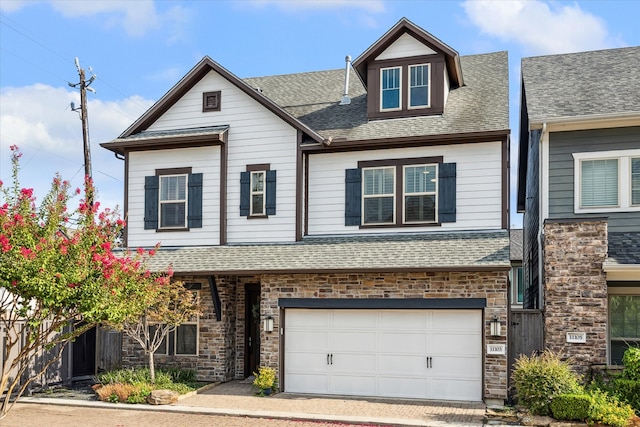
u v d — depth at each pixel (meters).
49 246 10.15
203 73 18.36
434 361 14.75
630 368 12.55
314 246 16.53
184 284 17.27
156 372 16.30
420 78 17.44
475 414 12.91
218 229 17.80
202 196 18.03
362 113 18.39
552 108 15.95
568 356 13.80
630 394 12.21
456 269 14.09
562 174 15.73
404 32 17.59
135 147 18.47
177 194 18.33
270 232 17.42
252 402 14.37
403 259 14.85
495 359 14.15
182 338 17.42
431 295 14.73
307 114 19.11
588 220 13.96
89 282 10.09
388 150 16.84
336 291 15.48
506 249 14.58
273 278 15.98
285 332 15.94
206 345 17.17
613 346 15.09
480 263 14.02
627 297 15.11
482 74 19.22
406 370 14.95
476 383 14.38
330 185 17.30
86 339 18.20
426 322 14.89
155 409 13.70
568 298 13.95
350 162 17.17
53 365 16.69
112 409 13.91
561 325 13.95
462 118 16.73
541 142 15.97
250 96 17.91
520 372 12.65
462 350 14.55
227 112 18.14
